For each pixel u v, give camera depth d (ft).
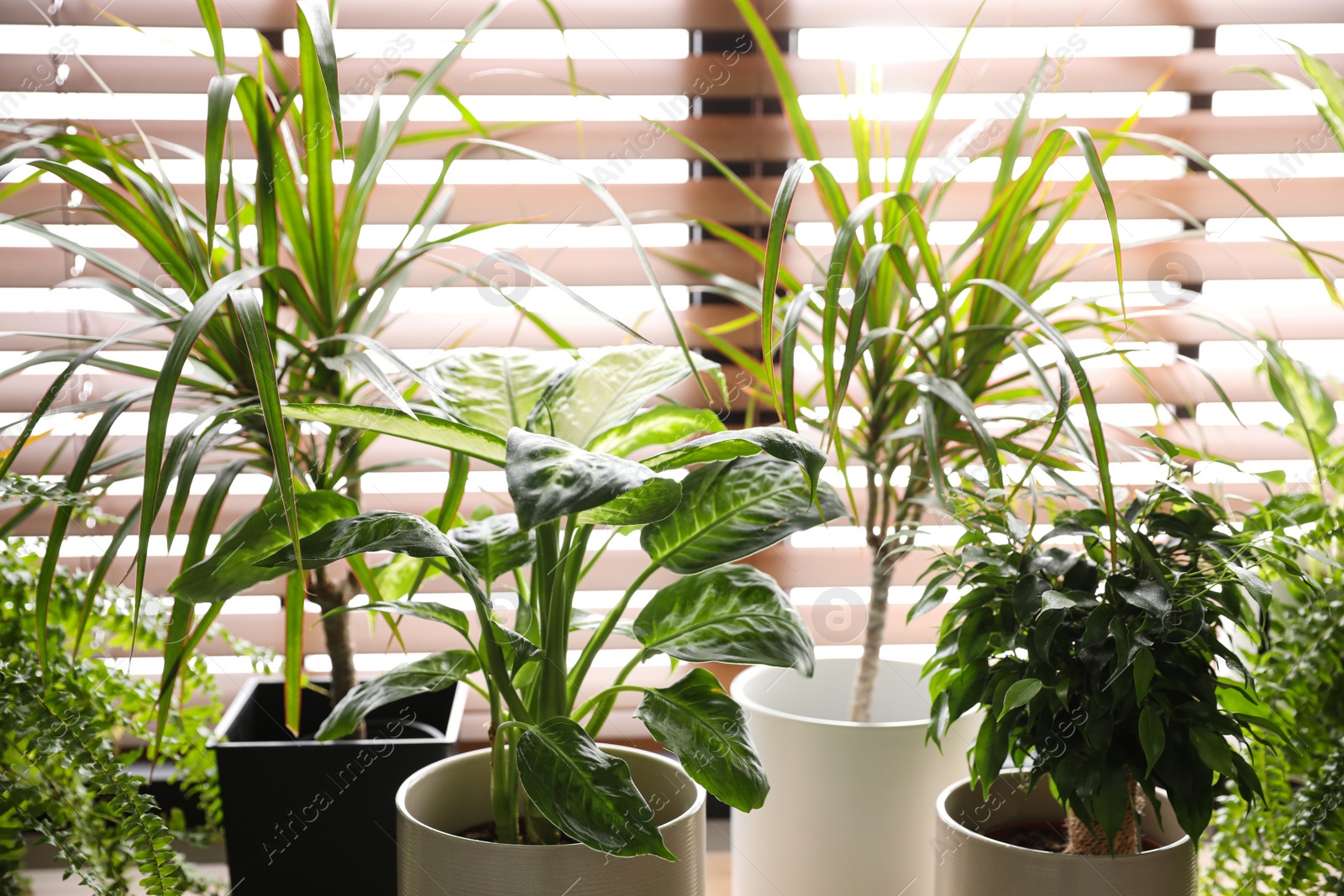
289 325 3.93
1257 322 4.27
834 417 2.60
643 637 2.96
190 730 3.53
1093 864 2.69
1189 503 3.04
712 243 4.25
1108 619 2.53
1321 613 3.17
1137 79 4.08
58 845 2.84
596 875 2.55
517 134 4.08
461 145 3.10
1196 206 4.14
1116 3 4.03
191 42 3.93
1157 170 4.15
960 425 3.50
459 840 2.58
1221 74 4.01
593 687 4.54
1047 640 2.60
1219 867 3.28
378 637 4.37
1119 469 4.17
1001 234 3.29
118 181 3.03
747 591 3.01
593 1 4.01
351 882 3.26
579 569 2.98
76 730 2.88
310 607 4.30
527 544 2.91
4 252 3.98
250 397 2.93
